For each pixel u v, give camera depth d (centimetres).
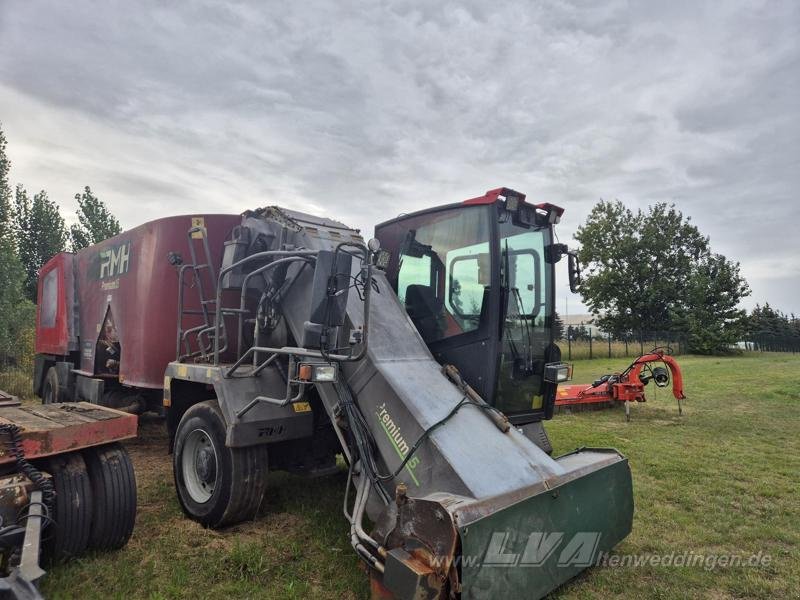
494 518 273
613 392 934
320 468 471
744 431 830
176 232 587
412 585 258
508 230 462
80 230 2538
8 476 319
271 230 479
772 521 461
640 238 3512
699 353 3181
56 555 342
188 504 445
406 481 327
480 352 437
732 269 3325
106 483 362
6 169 1540
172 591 327
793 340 3738
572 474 334
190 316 575
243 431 404
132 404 666
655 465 626
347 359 353
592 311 3634
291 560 372
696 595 339
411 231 498
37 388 926
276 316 453
